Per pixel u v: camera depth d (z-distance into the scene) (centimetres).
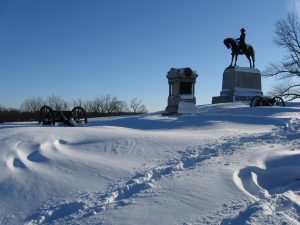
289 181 802
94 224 610
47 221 664
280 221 568
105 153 1074
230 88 4084
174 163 944
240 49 4134
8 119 6906
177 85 2527
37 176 861
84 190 787
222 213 622
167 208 656
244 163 900
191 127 1828
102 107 9169
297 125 1535
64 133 1310
